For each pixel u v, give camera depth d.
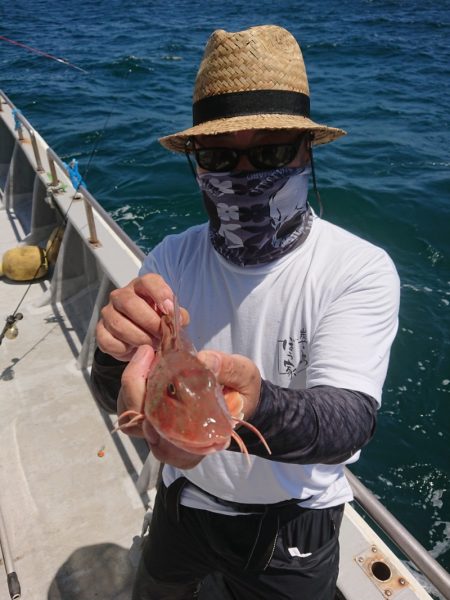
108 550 1.21
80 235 1.86
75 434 1.51
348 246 0.68
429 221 3.92
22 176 2.88
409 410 2.39
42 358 1.82
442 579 0.70
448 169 4.79
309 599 0.76
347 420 0.54
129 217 3.94
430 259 3.52
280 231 0.69
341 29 11.93
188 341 0.57
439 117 6.22
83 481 1.38
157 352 0.54
